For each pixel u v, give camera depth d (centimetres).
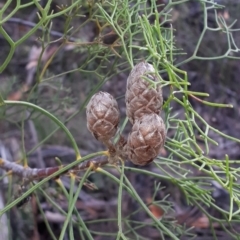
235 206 34
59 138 36
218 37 38
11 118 32
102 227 36
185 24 37
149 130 13
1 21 13
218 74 39
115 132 14
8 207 13
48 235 35
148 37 13
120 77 35
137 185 37
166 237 35
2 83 34
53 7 34
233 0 38
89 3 17
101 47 19
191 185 16
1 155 30
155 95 13
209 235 35
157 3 26
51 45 34
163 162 18
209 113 39
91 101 14
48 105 27
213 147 38
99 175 37
